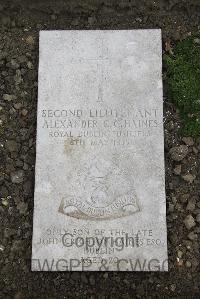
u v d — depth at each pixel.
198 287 1.57
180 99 1.69
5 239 1.62
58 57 1.68
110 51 1.68
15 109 1.72
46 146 1.62
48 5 1.80
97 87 1.65
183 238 1.61
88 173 1.60
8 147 1.69
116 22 1.78
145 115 1.62
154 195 1.58
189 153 1.66
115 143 1.61
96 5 1.79
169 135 1.67
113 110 1.63
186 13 1.79
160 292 1.57
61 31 1.70
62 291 1.59
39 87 1.66
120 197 1.58
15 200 1.65
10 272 1.60
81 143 1.61
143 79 1.65
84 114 1.63
